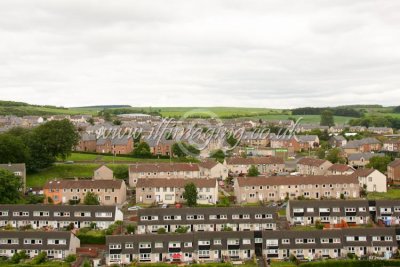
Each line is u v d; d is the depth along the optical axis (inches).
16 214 6491.1
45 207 6555.1
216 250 5575.8
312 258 5516.7
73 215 6496.1
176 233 5831.7
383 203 6633.9
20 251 5526.6
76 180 7815.0
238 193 7800.2
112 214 6496.1
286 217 6811.0
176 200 7711.6
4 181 7086.6
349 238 5664.4
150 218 6323.8
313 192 7829.7
